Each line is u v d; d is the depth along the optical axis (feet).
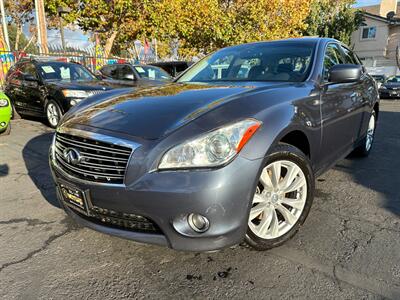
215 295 6.81
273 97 8.14
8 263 7.93
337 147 11.00
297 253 8.14
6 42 53.31
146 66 36.63
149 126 7.04
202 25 62.64
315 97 9.34
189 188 6.37
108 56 55.42
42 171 14.42
